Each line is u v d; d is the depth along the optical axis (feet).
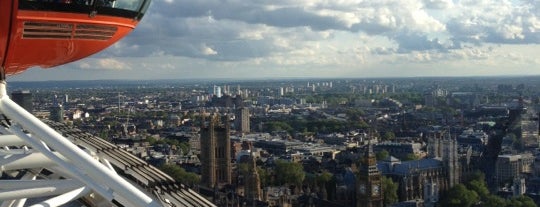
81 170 140.05
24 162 143.84
